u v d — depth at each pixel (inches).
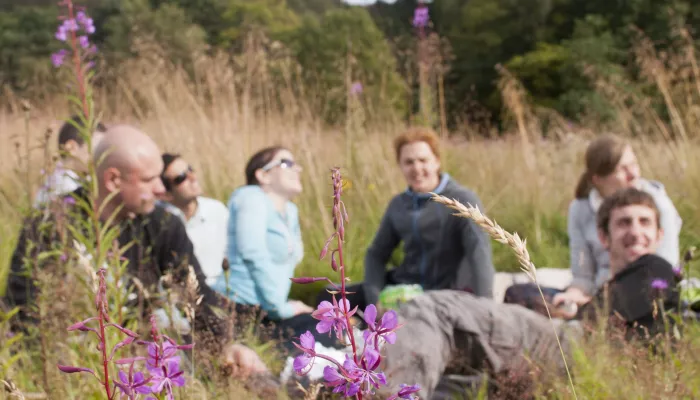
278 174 187.5
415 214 176.2
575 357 110.1
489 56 1427.2
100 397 71.2
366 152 295.1
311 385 56.4
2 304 112.4
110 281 93.9
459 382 109.6
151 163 119.8
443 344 106.0
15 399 61.3
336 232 41.1
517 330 108.5
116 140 119.6
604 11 1290.6
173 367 46.5
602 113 498.9
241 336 126.2
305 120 327.6
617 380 103.7
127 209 121.7
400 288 167.8
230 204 183.0
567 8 1422.2
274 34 1243.8
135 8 1033.5
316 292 210.4
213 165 277.0
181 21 1061.1
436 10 1523.1
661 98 382.3
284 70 339.3
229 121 301.4
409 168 177.0
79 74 100.9
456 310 108.1
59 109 263.6
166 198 175.3
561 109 1005.2
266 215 179.8
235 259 174.7
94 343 80.7
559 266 240.4
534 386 103.8
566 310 155.7
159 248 125.6
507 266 241.1
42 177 122.0
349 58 336.8
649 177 281.3
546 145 356.2
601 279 164.7
